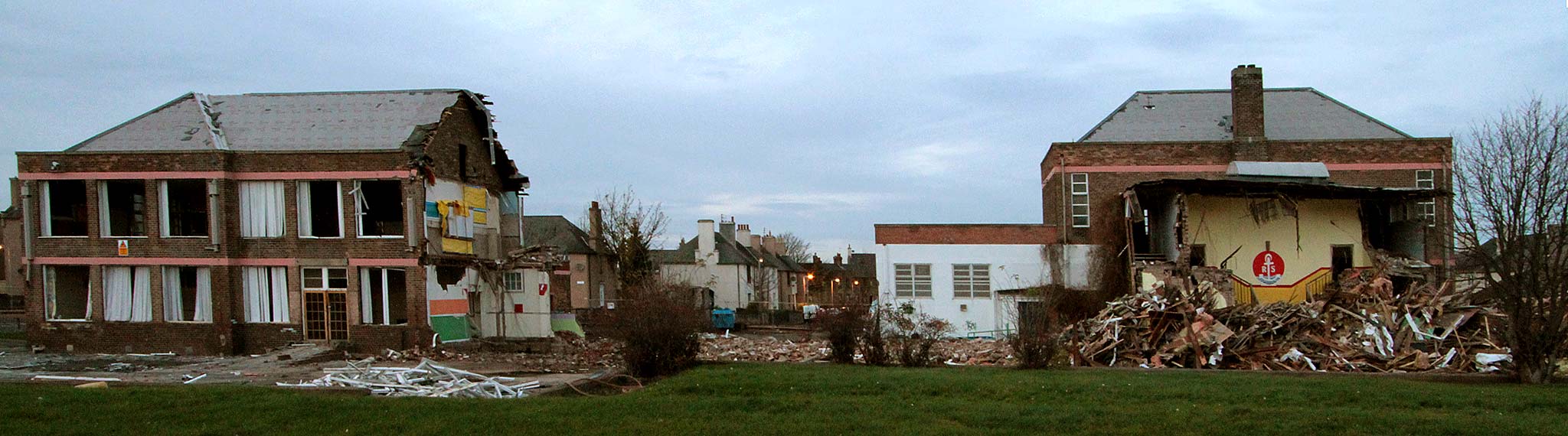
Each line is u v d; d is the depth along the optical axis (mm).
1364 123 44125
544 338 35750
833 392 19781
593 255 65250
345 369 23000
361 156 32406
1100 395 18844
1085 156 42844
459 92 35750
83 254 33562
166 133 34625
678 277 63344
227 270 32750
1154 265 37969
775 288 88438
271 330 32938
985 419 15391
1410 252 41000
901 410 16344
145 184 33156
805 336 43312
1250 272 40062
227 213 32812
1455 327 27656
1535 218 21062
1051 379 21453
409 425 14219
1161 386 19906
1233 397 18531
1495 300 26328
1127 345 27281
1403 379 21938
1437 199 38625
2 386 18672
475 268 35969
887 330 29766
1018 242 42906
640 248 64438
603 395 19875
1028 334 24906
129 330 33375
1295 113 44875
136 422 14203
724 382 21078
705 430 14250
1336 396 18562
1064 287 41219
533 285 36781
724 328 53688
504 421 14609
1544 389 19812
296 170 32750
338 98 36250
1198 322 26766
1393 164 42375
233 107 36188
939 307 42688
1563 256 21312
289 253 32844
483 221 37312
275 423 14273
